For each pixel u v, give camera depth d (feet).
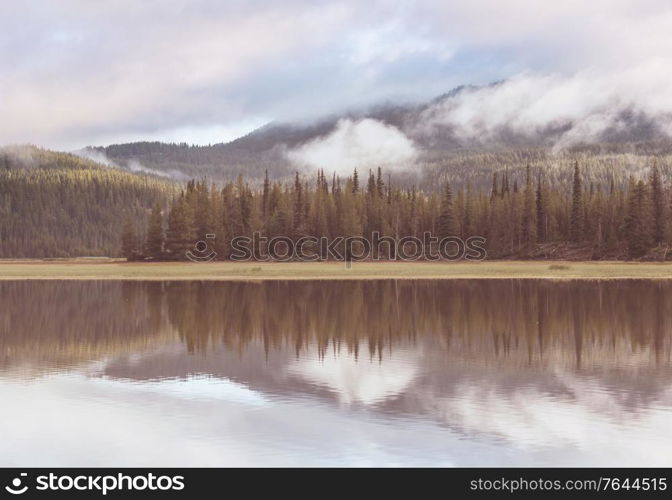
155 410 68.33
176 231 403.34
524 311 158.71
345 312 158.81
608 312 155.63
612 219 427.74
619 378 82.74
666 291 215.51
